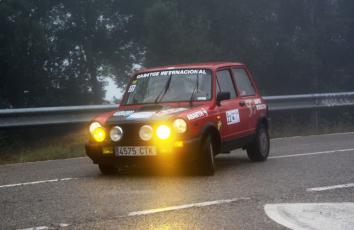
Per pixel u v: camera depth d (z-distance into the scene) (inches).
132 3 1147.9
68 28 1148.5
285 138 599.5
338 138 577.9
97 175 342.0
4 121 480.4
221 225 211.8
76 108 526.6
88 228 210.2
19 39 975.0
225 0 1021.8
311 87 1002.1
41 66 1005.8
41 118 504.1
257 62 991.6
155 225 212.7
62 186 303.6
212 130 337.1
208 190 282.2
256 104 407.2
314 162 386.6
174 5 949.2
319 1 1047.0
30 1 1067.3
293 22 1048.8
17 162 434.9
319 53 1027.9
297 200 255.9
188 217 224.5
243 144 378.3
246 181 309.1
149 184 303.4
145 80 375.2
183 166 359.3
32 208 247.1
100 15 1168.2
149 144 314.2
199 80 361.7
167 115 319.9
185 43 917.8
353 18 1037.8
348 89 1029.8
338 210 235.5
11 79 990.4
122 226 212.1
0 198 272.7
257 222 215.9
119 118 327.0
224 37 1021.2
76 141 539.5
